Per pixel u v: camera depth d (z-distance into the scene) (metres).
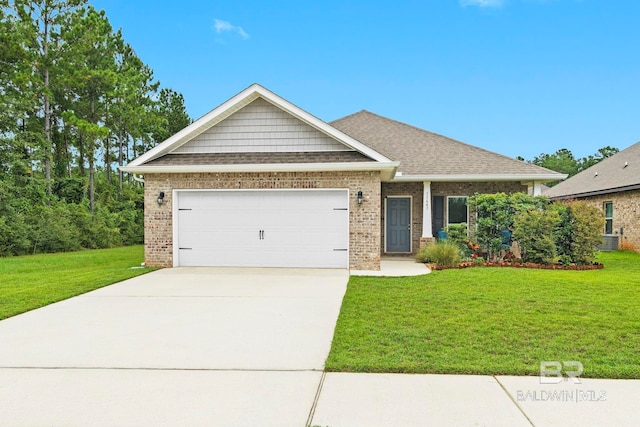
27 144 23.12
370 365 4.27
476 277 9.57
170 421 3.24
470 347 4.82
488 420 3.24
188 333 5.54
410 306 6.82
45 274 10.95
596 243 11.60
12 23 24.30
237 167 11.23
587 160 56.22
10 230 17.33
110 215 25.45
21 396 3.69
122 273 10.66
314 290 8.37
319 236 11.41
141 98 33.16
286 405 3.50
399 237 15.48
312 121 11.78
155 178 11.76
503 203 12.16
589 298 7.29
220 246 11.69
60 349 4.92
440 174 14.27
